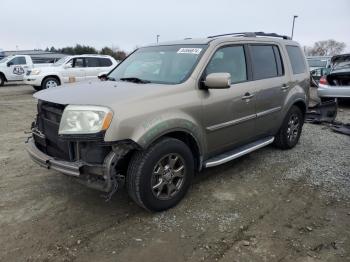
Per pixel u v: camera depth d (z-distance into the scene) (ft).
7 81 62.64
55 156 12.03
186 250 10.00
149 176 11.28
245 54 15.42
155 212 12.01
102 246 10.18
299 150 19.33
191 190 13.89
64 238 10.55
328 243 10.36
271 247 10.14
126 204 12.72
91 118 10.27
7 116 30.01
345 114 30.81
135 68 15.02
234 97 14.14
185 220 11.61
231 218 11.76
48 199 13.03
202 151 13.25
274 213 12.12
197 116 12.62
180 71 13.24
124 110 10.55
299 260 9.57
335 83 33.12
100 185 10.53
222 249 10.05
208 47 13.74
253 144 16.22
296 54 19.42
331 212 12.22
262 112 16.01
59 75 49.78
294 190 14.02
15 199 13.01
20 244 10.23
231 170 16.11
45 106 12.21
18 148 19.45
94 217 11.79
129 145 10.73
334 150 19.40
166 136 12.07
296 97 18.33
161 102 11.55
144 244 10.28
